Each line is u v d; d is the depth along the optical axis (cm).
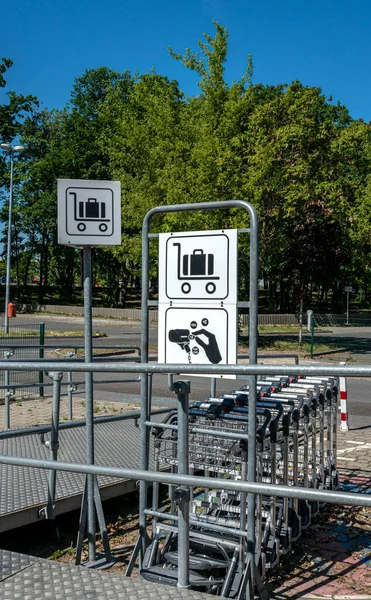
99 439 711
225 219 2103
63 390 1323
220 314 393
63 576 299
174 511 429
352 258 2636
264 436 407
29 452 642
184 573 315
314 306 5984
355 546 479
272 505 422
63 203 424
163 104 2644
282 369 261
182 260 406
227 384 1487
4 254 5788
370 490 607
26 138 4853
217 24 2197
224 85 2230
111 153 3030
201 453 445
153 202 2545
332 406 568
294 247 2391
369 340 3012
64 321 3988
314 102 2222
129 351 2208
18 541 515
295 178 2183
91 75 4781
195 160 2200
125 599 276
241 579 376
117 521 552
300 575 428
